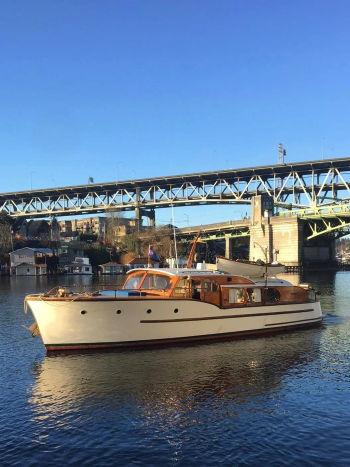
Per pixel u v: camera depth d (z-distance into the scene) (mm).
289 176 164000
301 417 14328
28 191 192625
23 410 15047
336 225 139375
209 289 24172
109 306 21531
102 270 136250
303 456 11875
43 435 13188
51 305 21234
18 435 13195
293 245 135875
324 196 161125
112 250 152875
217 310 24219
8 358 21797
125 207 187000
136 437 13031
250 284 25906
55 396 16328
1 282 92688
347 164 155250
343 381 17859
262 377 18375
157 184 181875
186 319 23297
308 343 24422
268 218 141500
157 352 22031
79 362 20359
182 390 16844
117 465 11531
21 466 11484
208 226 160000
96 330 21672
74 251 148000
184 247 149125
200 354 21844
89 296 22000
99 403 15609
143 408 15141
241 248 186000
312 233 141750
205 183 177875
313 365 20172
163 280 24234
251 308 25531
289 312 27359
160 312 22578
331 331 27875
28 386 17484
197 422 14008
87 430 13484
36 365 20234
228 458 11820
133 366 19797
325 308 41875
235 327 24891
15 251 129125
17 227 179500
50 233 180750
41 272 129000
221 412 14773
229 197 173875
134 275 25844
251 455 11953
